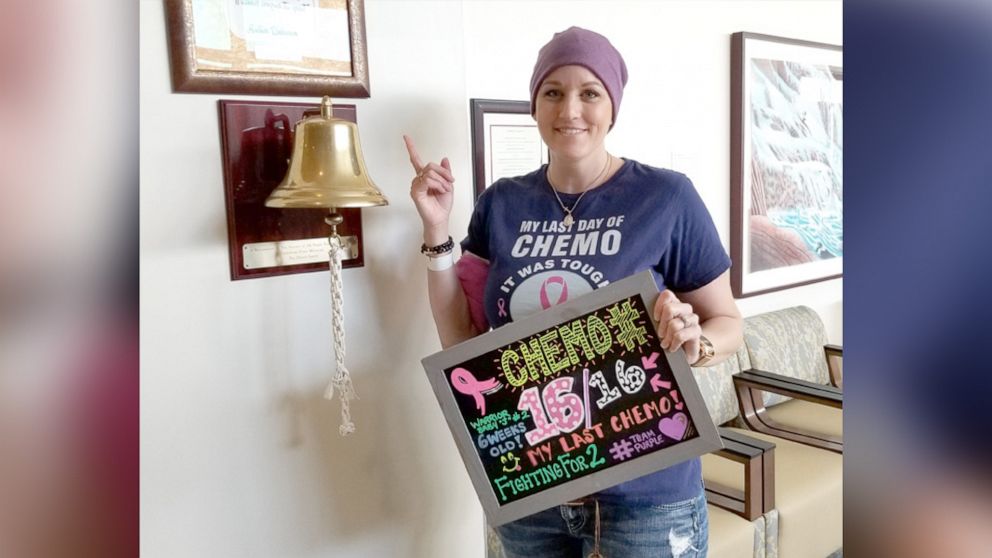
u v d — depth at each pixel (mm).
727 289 1242
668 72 2346
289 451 1354
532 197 1259
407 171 1462
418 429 1536
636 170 1214
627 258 1149
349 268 1397
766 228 2770
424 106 1474
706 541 1233
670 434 1072
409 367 1509
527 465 1135
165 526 1222
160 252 1181
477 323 1380
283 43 1264
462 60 1531
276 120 1276
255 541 1325
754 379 2404
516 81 1940
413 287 1498
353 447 1438
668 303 1029
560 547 1271
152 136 1157
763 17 2689
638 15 2227
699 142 2492
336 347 1310
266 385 1315
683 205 1169
